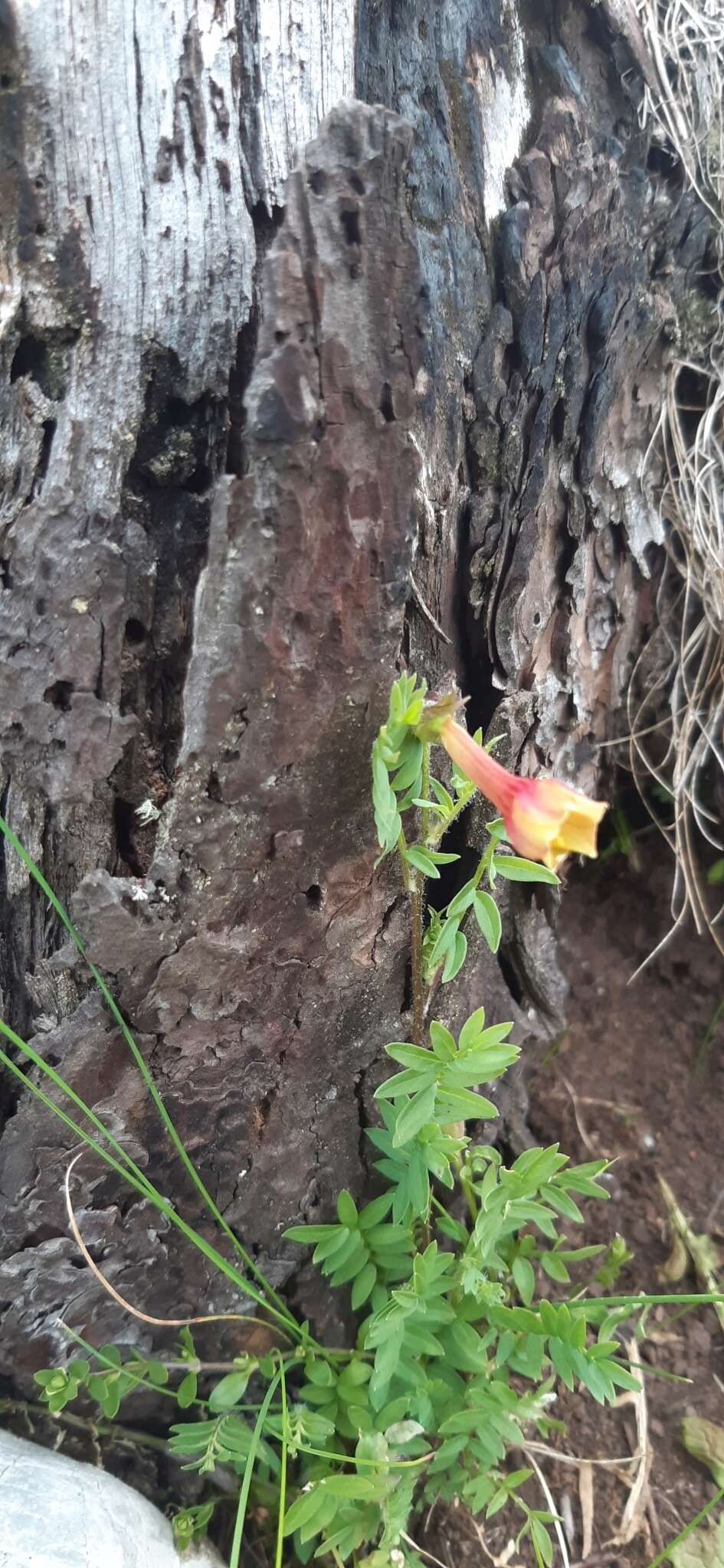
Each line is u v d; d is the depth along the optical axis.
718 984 0.24
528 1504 0.17
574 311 0.16
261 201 0.12
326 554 0.12
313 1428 0.14
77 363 0.12
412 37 0.14
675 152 0.18
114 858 0.14
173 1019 0.14
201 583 0.12
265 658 0.12
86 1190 0.14
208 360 0.12
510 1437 0.14
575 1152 0.22
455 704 0.12
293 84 0.12
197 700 0.12
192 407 0.13
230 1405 0.14
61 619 0.12
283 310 0.11
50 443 0.12
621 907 0.26
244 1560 0.16
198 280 0.12
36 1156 0.14
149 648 0.13
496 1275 0.17
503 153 0.15
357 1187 0.17
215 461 0.13
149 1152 0.15
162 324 0.12
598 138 0.17
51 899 0.13
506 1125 0.21
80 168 0.12
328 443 0.11
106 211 0.12
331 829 0.14
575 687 0.19
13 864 0.14
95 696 0.13
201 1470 0.14
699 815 0.23
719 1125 0.23
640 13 0.17
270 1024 0.14
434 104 0.14
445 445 0.15
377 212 0.11
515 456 0.16
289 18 0.12
